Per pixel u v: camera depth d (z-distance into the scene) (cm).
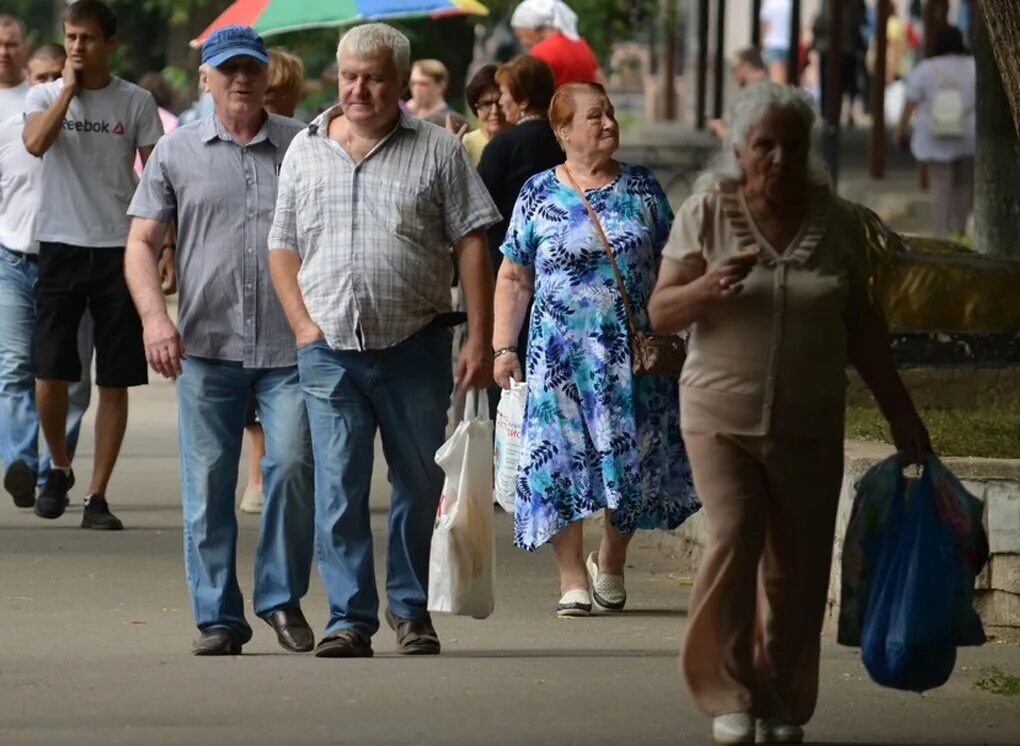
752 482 1399
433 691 1611
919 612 1412
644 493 1888
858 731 1490
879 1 5866
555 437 1884
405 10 3031
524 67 2309
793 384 1386
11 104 2684
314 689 1616
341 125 1686
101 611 1988
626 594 2083
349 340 1667
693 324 1404
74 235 2422
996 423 2295
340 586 1728
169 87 4162
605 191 1891
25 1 6919
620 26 5188
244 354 1720
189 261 1727
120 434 2473
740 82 4647
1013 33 1730
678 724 1500
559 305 1881
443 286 1698
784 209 1386
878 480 1432
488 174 2300
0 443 2556
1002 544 1823
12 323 2550
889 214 4891
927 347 2667
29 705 1562
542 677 1670
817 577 1421
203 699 1581
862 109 8181
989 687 1641
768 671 1435
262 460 1747
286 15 3025
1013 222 3288
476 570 1725
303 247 1681
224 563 1748
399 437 1703
